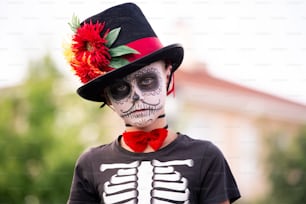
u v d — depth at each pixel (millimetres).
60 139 8344
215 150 2766
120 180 2738
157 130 2766
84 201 2840
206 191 2725
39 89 8703
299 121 6730
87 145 8500
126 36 2785
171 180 2699
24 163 7844
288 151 6852
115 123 8664
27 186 7602
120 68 2715
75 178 2869
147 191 2697
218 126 4863
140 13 2869
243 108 7086
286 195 6578
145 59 2719
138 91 2748
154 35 2848
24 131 8406
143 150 2770
